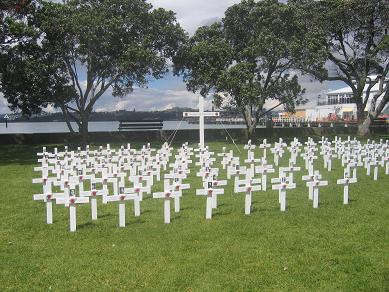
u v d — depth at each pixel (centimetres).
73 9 2406
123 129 3084
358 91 3288
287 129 3431
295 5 2817
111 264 656
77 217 933
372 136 3381
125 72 2456
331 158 1786
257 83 2608
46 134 2883
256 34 2633
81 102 2677
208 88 2780
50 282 598
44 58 2377
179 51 2759
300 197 1123
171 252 705
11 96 2433
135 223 879
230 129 3172
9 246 745
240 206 1020
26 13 2317
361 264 649
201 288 576
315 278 604
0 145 2745
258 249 716
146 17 2505
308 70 2647
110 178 1090
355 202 1056
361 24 3014
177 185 961
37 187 1306
